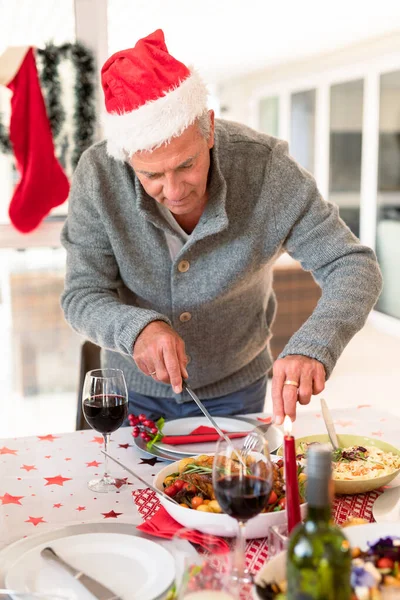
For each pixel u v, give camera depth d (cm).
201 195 146
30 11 277
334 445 142
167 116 132
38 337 333
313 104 771
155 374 143
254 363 188
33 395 341
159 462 147
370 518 120
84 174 169
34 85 273
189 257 162
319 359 135
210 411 182
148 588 97
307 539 71
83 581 96
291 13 529
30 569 100
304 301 506
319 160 758
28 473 141
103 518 121
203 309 168
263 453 95
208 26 572
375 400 436
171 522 115
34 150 278
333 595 70
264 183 164
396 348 565
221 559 85
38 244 292
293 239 169
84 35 274
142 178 142
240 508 92
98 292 166
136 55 139
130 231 167
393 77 619
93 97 279
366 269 159
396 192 629
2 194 287
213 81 1030
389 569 88
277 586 85
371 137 653
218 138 163
